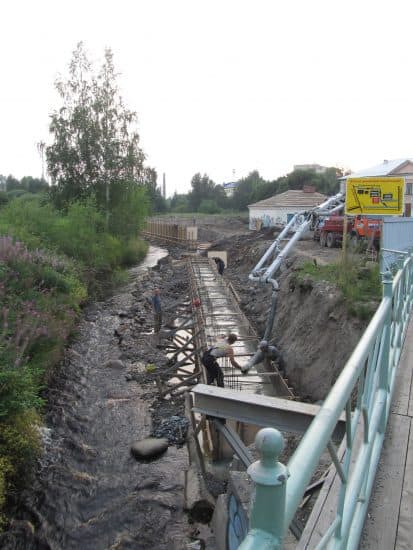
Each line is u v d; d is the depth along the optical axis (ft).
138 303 72.33
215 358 36.45
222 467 27.45
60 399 38.86
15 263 52.75
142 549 23.39
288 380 39.40
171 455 31.50
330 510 8.96
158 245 185.68
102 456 31.37
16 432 28.12
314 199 161.58
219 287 80.84
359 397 8.94
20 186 296.10
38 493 27.07
